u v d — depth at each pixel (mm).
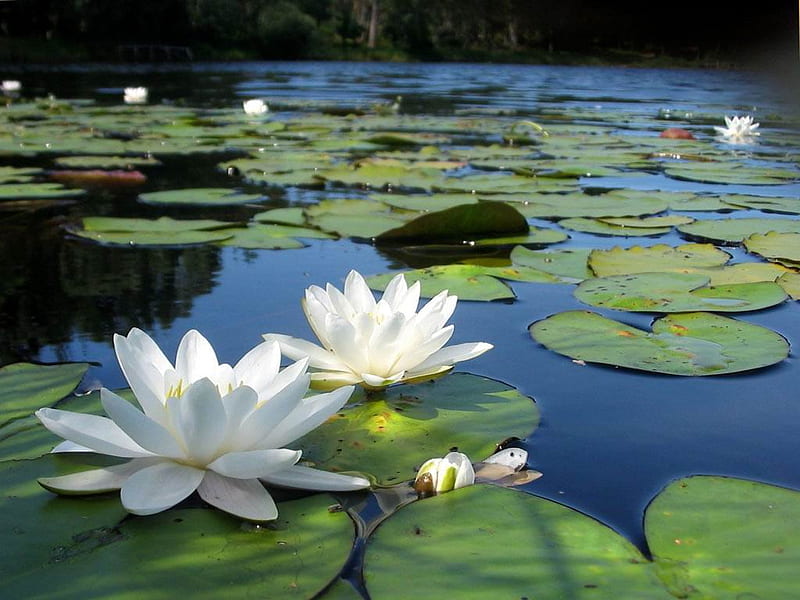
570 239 1253
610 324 867
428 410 693
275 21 11102
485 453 640
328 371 701
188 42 10055
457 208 1222
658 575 516
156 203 1469
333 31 13047
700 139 2795
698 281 999
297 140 2533
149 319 895
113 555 530
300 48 11430
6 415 674
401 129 2957
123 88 4965
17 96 4148
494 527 557
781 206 1438
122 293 977
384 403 702
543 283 1027
